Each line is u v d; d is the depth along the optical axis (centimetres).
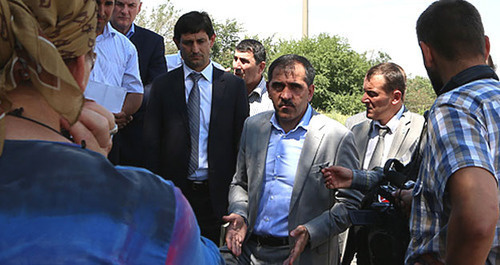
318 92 3553
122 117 351
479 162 173
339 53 3609
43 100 100
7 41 91
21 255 84
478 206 168
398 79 404
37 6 93
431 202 196
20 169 91
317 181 303
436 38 203
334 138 307
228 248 300
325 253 305
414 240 204
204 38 415
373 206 267
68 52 98
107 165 97
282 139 314
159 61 489
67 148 97
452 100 188
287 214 306
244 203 320
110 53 378
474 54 200
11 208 87
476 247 170
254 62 546
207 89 421
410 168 252
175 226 96
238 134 418
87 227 89
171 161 411
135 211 94
